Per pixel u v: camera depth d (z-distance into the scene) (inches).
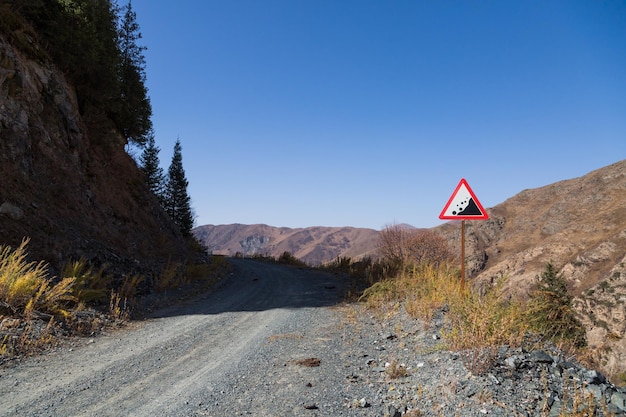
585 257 2785.4
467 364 174.4
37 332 276.4
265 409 166.7
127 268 568.1
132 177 1023.6
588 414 130.7
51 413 162.9
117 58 943.7
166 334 318.0
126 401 177.3
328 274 895.1
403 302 379.6
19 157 550.9
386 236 1791.3
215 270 887.1
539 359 175.8
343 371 214.7
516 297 237.0
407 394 169.6
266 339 299.9
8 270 324.2
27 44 669.3
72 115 762.2
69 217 582.2
